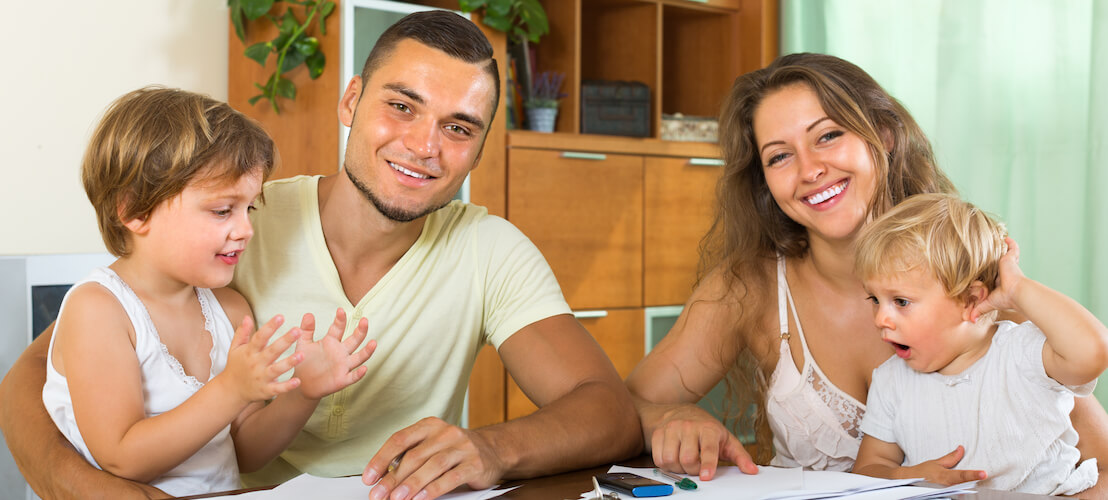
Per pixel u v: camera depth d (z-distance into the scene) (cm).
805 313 141
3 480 146
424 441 95
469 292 134
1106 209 241
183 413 94
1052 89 259
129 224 104
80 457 97
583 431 109
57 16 255
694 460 103
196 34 275
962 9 278
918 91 291
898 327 120
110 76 263
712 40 345
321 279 127
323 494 91
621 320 302
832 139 132
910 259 117
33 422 102
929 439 120
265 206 130
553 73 305
